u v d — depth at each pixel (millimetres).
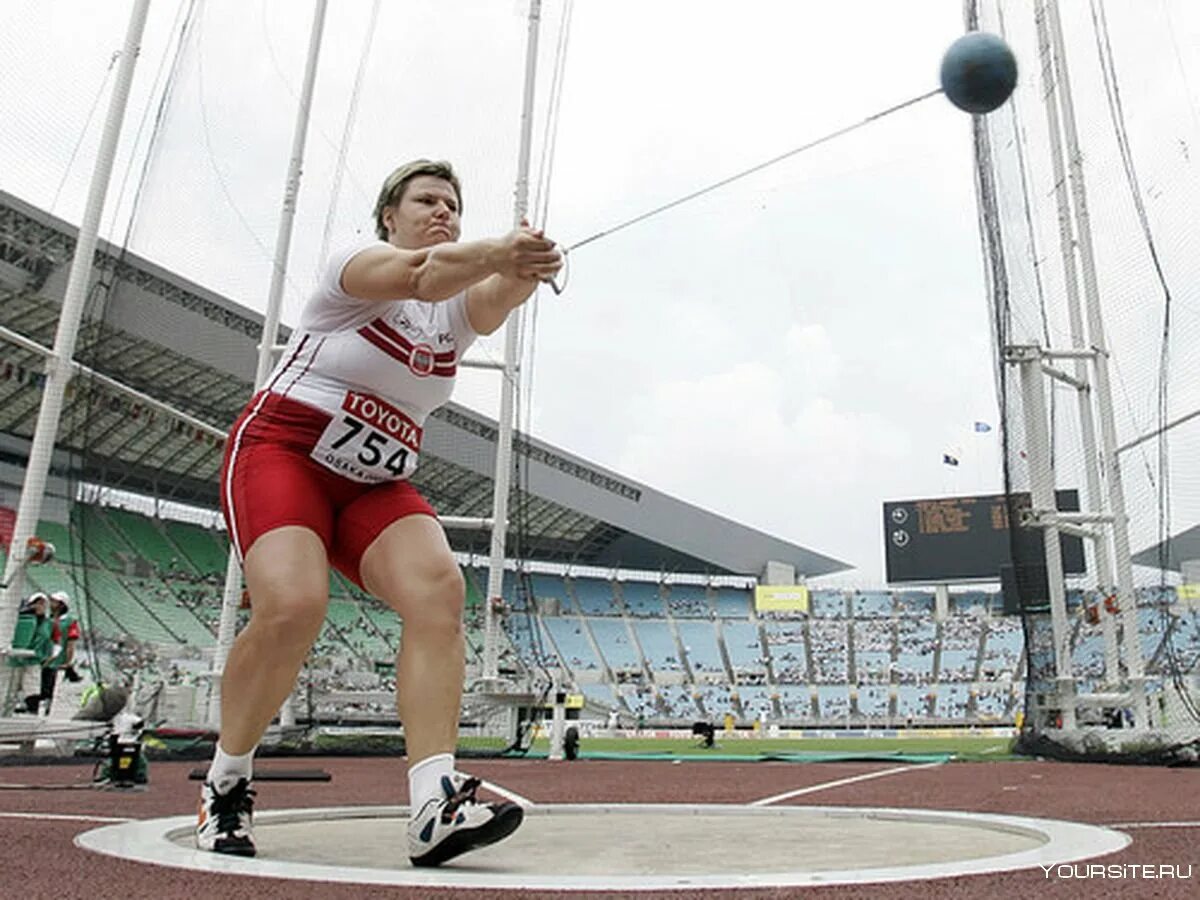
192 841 2328
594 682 43562
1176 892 1451
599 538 47750
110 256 8922
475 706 10039
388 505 2271
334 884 1556
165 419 8766
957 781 5879
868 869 1740
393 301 2094
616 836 2660
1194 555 10227
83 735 7277
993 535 41469
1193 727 8922
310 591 2055
